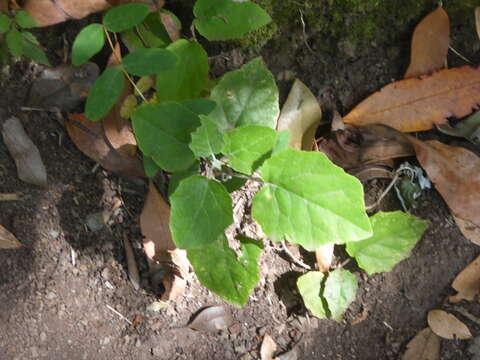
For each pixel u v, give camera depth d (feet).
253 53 1.39
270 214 1.14
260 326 1.39
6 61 1.31
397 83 1.39
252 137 1.12
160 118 1.13
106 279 1.34
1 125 1.30
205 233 1.09
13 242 1.29
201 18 1.20
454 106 1.38
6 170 1.31
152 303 1.35
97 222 1.35
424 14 1.38
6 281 1.28
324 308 1.34
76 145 1.33
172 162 1.14
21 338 1.27
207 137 1.10
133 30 1.28
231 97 1.25
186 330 1.36
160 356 1.34
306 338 1.39
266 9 1.31
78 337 1.30
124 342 1.33
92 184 1.35
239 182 1.22
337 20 1.36
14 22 1.20
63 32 1.35
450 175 1.38
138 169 1.34
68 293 1.31
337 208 1.10
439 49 1.39
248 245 1.23
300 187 1.11
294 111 1.36
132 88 1.31
